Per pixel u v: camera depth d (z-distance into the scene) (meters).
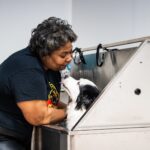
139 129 1.39
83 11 2.72
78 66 2.08
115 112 1.35
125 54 1.68
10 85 1.44
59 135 1.50
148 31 2.53
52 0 2.65
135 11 2.59
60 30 1.41
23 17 2.57
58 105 1.67
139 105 1.39
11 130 1.56
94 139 1.33
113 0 2.67
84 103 1.45
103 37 2.70
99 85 1.88
